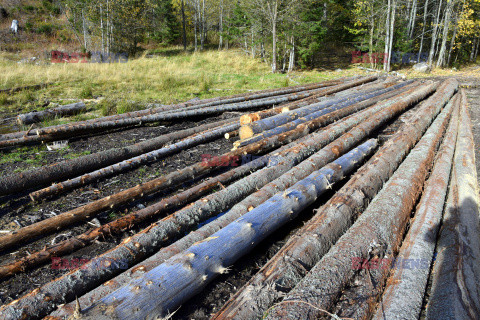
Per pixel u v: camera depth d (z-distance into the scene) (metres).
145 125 7.85
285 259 2.62
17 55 20.73
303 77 15.66
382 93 9.88
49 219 3.52
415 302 2.33
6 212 3.99
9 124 8.09
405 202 3.53
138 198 4.16
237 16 20.72
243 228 2.96
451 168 4.76
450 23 19.67
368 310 2.28
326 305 2.24
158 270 2.42
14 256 3.22
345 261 2.61
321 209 3.35
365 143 5.39
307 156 5.04
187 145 6.12
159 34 28.27
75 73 13.90
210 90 11.94
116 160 5.44
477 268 2.62
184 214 3.46
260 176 4.29
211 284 2.85
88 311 2.00
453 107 8.73
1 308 2.31
